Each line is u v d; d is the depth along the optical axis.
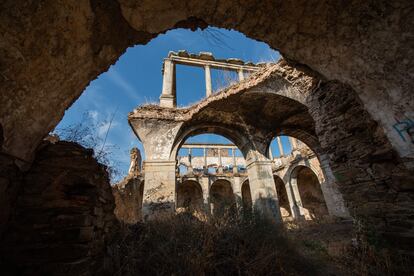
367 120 3.39
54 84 2.10
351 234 5.77
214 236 2.83
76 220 1.88
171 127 7.45
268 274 2.38
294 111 7.84
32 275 1.67
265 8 2.52
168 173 6.77
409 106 2.30
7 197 1.75
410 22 2.17
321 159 9.22
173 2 2.35
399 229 2.99
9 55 1.60
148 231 2.90
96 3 2.02
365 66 2.61
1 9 1.47
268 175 7.91
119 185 11.21
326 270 3.12
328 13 2.49
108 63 2.70
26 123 1.90
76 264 1.72
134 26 2.49
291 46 2.96
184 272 2.08
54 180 2.00
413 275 2.59
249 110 7.74
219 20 2.66
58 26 1.84
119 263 2.15
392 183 3.10
